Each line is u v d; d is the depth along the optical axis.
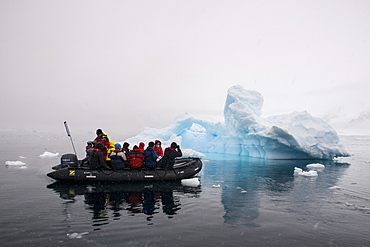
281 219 4.55
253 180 8.05
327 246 3.52
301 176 8.87
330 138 14.52
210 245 3.47
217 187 6.98
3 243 3.44
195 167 8.36
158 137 17.75
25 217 4.45
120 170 7.26
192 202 5.48
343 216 4.77
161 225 4.14
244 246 3.46
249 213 4.84
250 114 14.73
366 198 6.05
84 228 3.97
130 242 3.50
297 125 14.08
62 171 7.18
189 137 19.98
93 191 6.32
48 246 3.36
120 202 5.39
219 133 18.08
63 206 5.09
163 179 7.48
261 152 15.19
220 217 4.59
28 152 17.62
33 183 7.27
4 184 7.11
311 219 4.58
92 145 8.17
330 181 8.09
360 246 3.54
